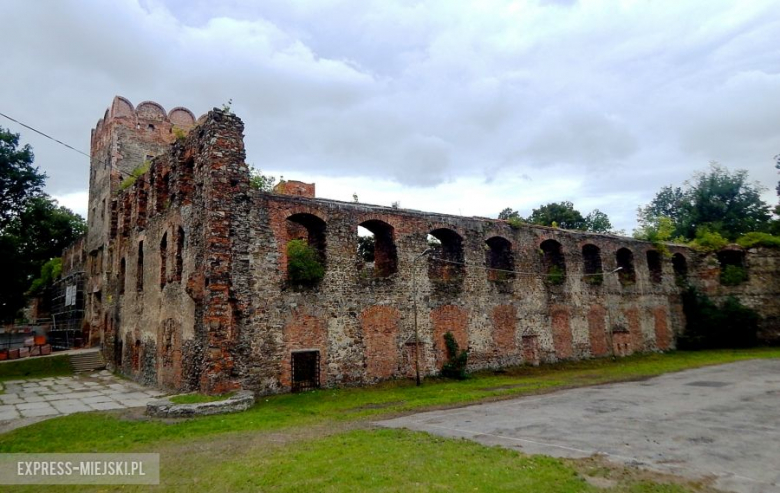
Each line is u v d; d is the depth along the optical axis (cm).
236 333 1819
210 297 1750
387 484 786
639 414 1359
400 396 1845
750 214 5231
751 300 3681
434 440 1080
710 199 5341
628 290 3281
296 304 1983
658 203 6394
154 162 2459
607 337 3083
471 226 2609
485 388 2033
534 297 2783
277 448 1044
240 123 1959
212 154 1869
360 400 1770
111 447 1125
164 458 1007
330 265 2100
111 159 3969
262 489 789
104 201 4031
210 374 1697
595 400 1623
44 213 3922
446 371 2339
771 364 2550
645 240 3534
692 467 866
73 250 4922
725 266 3909
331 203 2153
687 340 3525
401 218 2353
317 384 1984
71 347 4053
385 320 2208
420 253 2375
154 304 2291
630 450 980
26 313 6353
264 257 1933
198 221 1906
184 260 1998
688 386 1898
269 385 1862
